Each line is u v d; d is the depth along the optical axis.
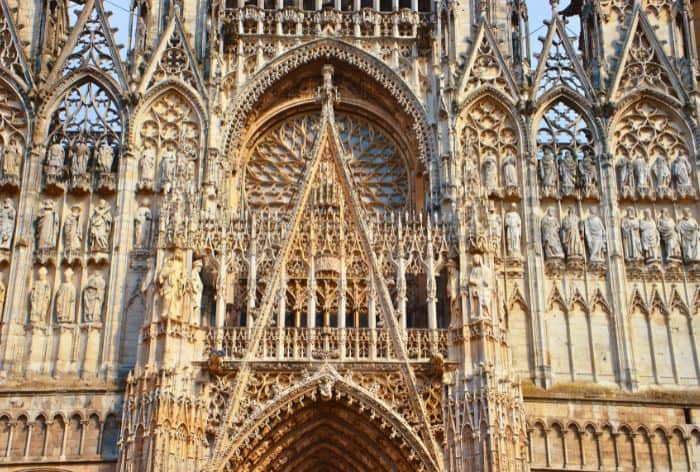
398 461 38.28
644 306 41.94
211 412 38.19
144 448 36.22
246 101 45.69
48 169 43.19
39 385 39.44
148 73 44.88
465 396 37.56
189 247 40.03
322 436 39.44
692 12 50.38
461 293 39.50
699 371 40.84
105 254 42.12
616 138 45.03
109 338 40.47
